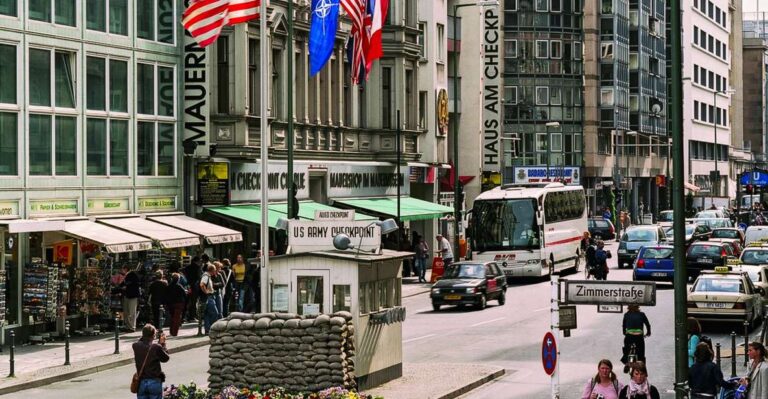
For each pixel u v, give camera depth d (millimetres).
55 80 36844
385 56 61156
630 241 70125
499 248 60844
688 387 19547
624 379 28922
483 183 78125
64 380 28422
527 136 113625
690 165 147250
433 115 70562
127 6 40438
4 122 34625
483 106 84250
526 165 113375
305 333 24016
